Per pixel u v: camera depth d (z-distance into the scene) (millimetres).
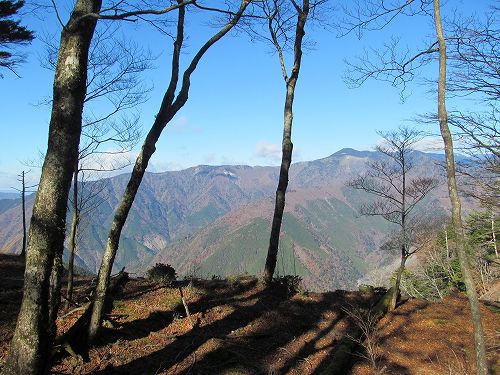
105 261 6266
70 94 4426
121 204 6250
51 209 4238
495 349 8086
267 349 7184
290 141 10016
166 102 6324
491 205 7754
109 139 8148
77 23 4500
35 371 4129
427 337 8562
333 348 7613
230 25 6730
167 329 7344
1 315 6820
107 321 7004
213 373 5957
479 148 6520
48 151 4340
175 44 6578
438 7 5410
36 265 4160
